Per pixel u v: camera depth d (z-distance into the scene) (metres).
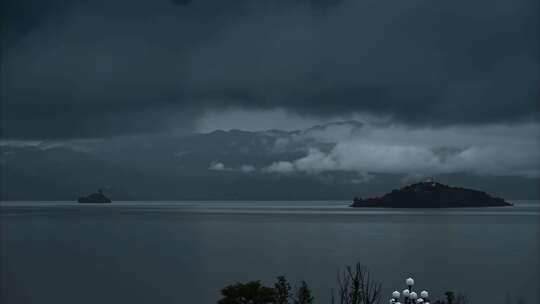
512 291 94.75
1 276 111.94
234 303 48.38
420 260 136.50
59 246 173.50
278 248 164.75
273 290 50.19
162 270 119.56
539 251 157.88
